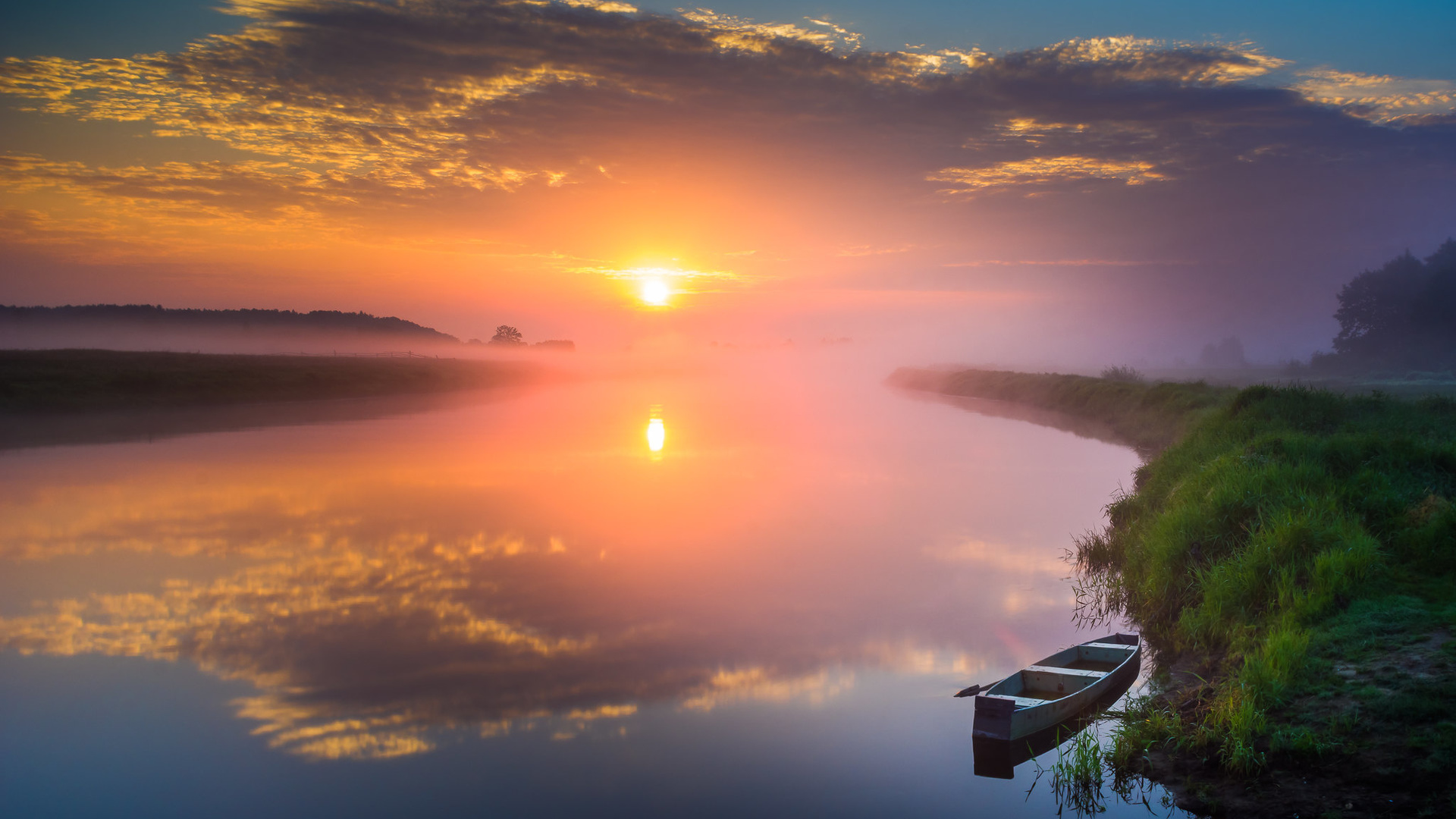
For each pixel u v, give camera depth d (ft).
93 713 33.83
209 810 26.61
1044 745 30.42
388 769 29.50
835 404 223.30
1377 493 42.19
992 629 43.32
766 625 44.16
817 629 43.42
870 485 88.84
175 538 63.67
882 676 37.27
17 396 160.56
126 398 177.58
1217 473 50.60
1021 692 33.81
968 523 69.46
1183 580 41.86
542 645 41.06
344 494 82.64
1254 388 76.13
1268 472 46.19
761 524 69.15
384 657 39.70
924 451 117.08
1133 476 90.02
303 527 67.51
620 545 61.57
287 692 35.70
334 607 47.06
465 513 73.77
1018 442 127.65
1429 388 172.76
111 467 100.07
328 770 29.40
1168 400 124.16
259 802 27.09
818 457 112.16
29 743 31.32
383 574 53.88
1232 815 23.81
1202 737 27.66
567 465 104.17
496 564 56.39
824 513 73.82
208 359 258.16
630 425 158.51
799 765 29.45
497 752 30.53
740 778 28.66
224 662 39.04
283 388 220.64
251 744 31.22
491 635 42.57
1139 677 35.09
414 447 121.49
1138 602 44.29
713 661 39.29
